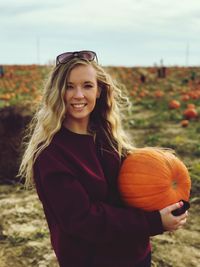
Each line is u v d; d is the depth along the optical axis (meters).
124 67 38.94
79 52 2.36
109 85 2.55
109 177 2.43
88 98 2.33
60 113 2.28
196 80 30.98
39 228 5.50
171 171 2.43
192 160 8.50
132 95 21.08
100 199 2.30
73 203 2.11
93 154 2.34
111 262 2.29
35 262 4.68
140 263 2.38
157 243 5.07
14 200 6.60
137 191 2.39
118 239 2.25
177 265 4.58
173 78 33.09
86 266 2.29
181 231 5.38
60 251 2.31
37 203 6.46
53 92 2.30
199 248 4.95
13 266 4.61
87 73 2.32
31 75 33.88
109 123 2.57
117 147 2.53
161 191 2.38
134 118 14.37
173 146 9.71
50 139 2.24
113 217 2.15
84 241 2.26
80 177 2.22
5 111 7.36
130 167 2.46
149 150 2.56
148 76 33.16
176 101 17.14
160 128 12.34
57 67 2.34
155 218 2.21
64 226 2.16
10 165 7.36
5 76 33.19
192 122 13.15
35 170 2.24
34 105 7.58
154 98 20.12
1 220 5.79
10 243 5.12
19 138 7.23
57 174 2.14
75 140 2.31
